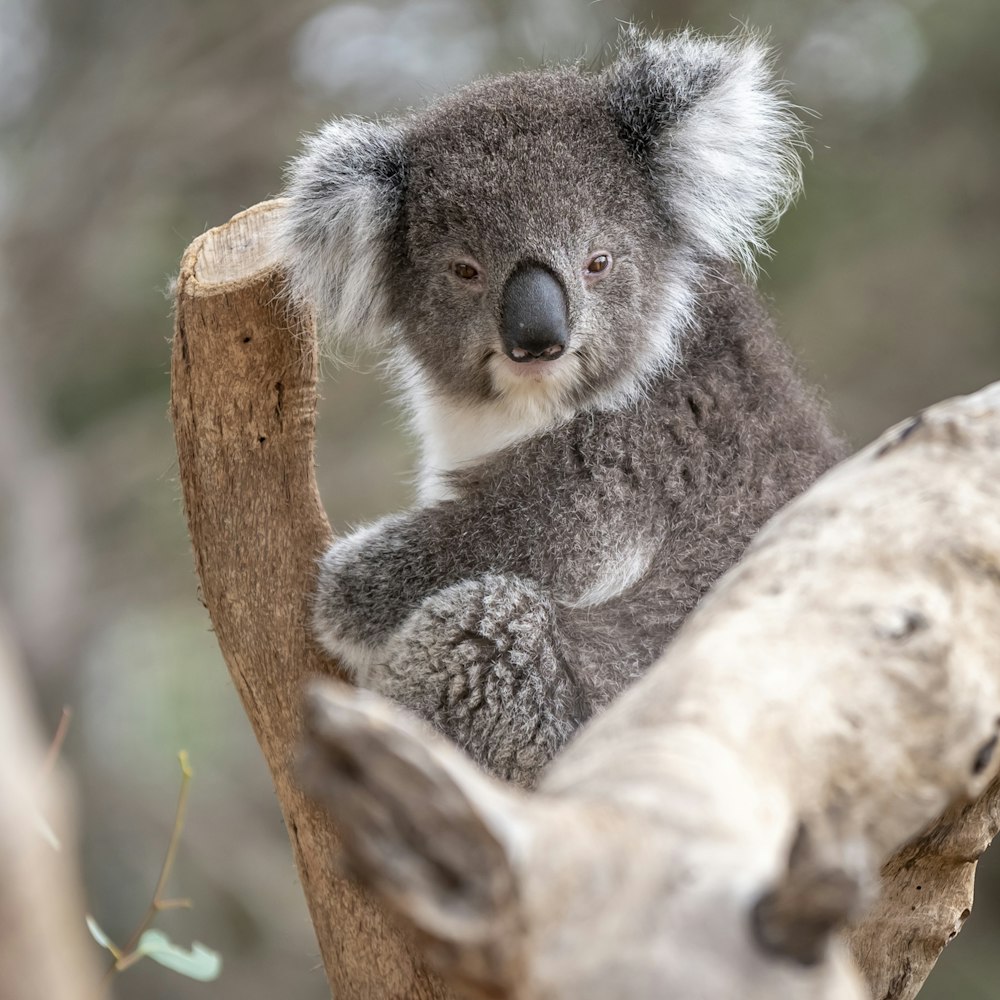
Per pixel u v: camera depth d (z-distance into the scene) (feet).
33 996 10.97
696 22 96.89
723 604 16.38
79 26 112.57
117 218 106.73
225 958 96.43
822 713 15.14
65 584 99.40
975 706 16.10
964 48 97.40
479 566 31.73
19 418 101.71
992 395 18.39
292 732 29.30
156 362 106.22
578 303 33.19
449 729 30.35
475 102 35.19
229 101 106.83
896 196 98.27
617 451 32.48
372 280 35.29
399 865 11.56
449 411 35.78
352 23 106.22
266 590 29.04
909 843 23.61
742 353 34.04
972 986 82.79
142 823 101.91
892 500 17.19
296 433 28.40
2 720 10.91
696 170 35.14
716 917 12.27
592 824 12.66
